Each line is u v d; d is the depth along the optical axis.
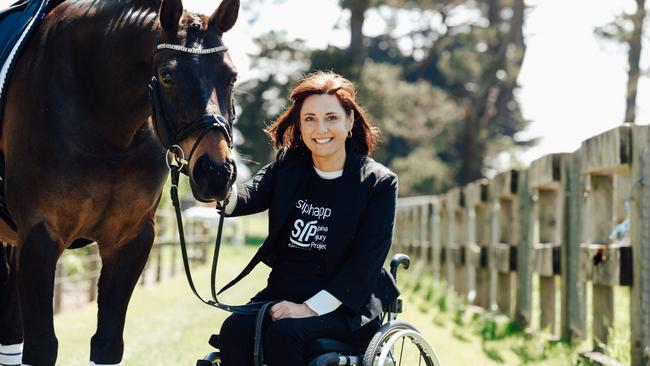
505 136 42.78
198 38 3.82
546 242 7.98
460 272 11.62
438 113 37.00
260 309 3.64
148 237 4.53
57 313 10.26
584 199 6.96
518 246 8.61
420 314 10.09
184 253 3.84
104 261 4.53
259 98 33.84
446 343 7.63
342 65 33.09
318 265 3.84
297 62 34.50
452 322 9.30
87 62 4.23
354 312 3.71
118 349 4.43
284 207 3.87
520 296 8.52
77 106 4.23
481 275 10.20
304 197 3.89
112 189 4.30
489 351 7.11
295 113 3.94
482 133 36.59
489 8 37.75
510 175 8.72
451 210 12.35
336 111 3.80
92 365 4.39
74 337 8.31
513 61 34.22
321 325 3.66
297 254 3.89
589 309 9.27
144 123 4.32
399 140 42.75
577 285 7.02
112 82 4.18
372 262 3.73
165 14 3.83
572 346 6.94
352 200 3.79
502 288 9.20
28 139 4.25
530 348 7.19
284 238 3.91
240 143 34.38
